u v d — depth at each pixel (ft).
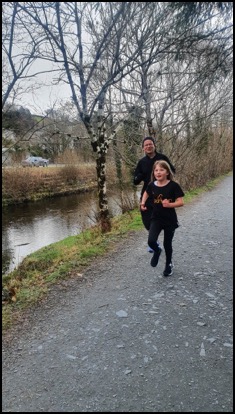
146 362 9.02
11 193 70.33
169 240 13.84
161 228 13.56
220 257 16.88
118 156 35.55
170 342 9.84
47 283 15.24
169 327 10.64
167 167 13.12
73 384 8.41
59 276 15.90
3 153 16.12
